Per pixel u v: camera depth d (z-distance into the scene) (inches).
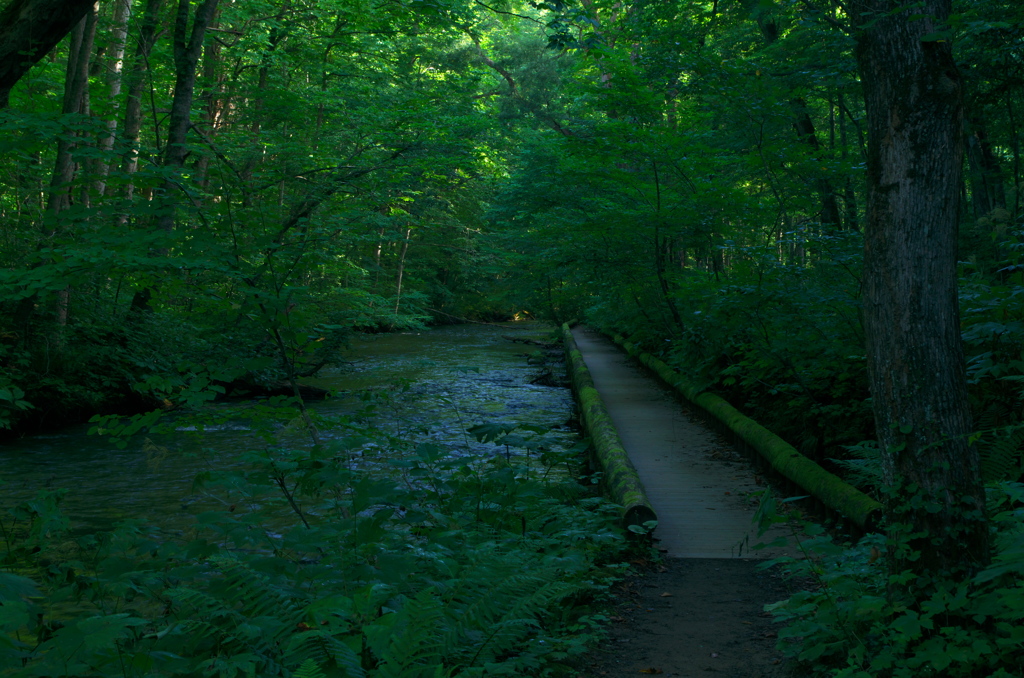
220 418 203.8
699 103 486.6
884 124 131.9
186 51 472.7
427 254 1232.2
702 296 411.2
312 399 593.6
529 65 1130.7
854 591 138.9
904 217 129.3
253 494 165.5
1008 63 390.0
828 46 467.2
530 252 929.5
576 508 228.2
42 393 464.8
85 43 499.5
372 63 808.9
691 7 667.4
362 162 520.7
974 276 261.4
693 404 489.1
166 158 455.5
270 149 563.8
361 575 139.0
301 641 106.4
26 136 204.8
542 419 540.7
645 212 536.7
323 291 782.5
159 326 544.4
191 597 118.5
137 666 104.0
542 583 141.9
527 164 903.1
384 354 970.1
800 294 332.8
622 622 170.4
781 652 149.9
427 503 213.8
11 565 207.2
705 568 211.0
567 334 1067.9
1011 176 521.7
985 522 125.5
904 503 129.3
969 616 119.3
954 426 127.1
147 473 363.3
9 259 433.1
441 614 113.6
